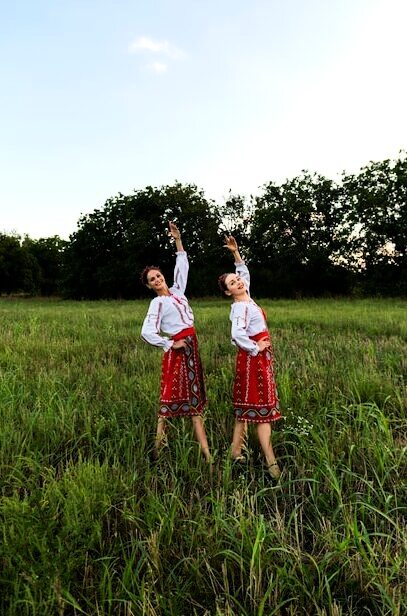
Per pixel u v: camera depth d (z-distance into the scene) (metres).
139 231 37.44
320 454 3.35
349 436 3.78
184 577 2.42
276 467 3.44
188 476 3.44
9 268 55.62
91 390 5.42
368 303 21.20
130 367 6.78
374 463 3.45
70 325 11.91
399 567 2.32
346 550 2.48
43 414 4.31
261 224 35.28
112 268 39.88
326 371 5.90
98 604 2.25
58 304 28.56
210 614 2.19
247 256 36.84
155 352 7.66
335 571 2.42
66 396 5.12
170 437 4.09
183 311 3.89
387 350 7.31
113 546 2.63
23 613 2.11
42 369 6.28
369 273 32.50
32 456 3.59
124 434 3.91
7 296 56.34
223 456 3.71
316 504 2.96
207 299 32.22
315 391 4.91
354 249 33.25
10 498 2.87
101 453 3.87
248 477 3.50
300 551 2.46
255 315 3.62
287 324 11.41
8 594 2.22
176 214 39.34
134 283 39.88
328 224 35.12
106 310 18.58
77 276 42.72
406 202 29.86
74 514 2.62
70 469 3.29
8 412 4.43
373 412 4.28
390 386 4.93
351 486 3.22
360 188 31.86
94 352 7.86
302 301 24.73
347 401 4.80
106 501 2.82
